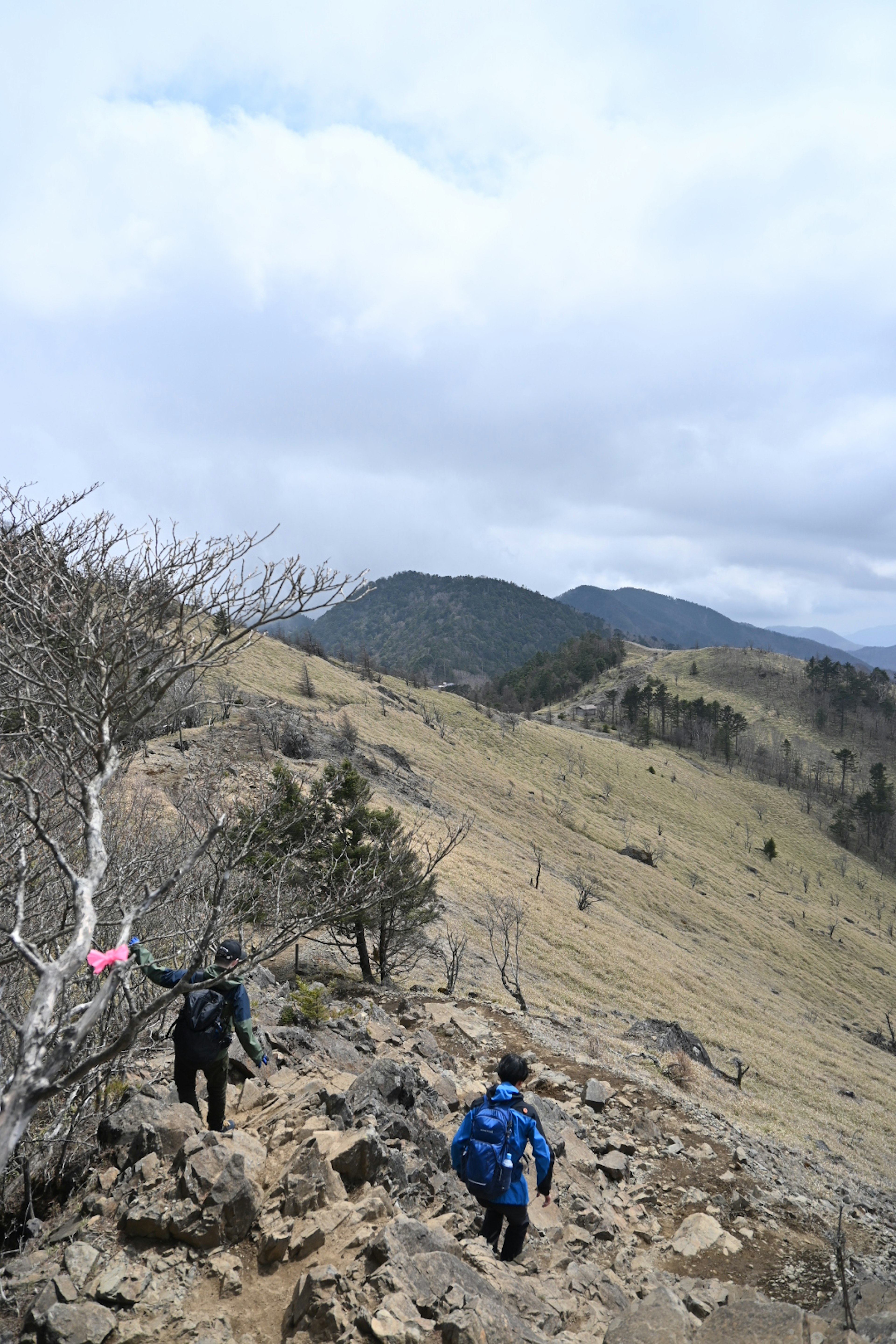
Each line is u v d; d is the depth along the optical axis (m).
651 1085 15.06
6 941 5.54
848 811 158.62
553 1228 7.16
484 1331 4.07
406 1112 7.71
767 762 188.50
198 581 4.07
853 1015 63.62
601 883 66.12
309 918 5.78
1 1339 4.00
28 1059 2.78
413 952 24.75
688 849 106.00
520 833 69.44
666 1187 9.99
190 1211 4.73
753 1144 13.11
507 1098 5.79
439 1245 4.96
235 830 6.70
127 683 4.02
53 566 3.95
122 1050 3.68
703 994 42.00
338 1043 9.63
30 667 3.96
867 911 116.38
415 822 46.44
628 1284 6.84
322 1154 5.45
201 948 3.96
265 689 83.75
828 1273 8.30
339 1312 4.07
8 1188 5.59
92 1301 4.20
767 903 94.25
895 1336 5.04
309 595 4.21
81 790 4.01
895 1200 14.73
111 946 6.26
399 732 91.94
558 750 132.88
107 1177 5.29
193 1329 4.05
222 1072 5.89
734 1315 5.33
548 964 34.66
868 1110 30.59
